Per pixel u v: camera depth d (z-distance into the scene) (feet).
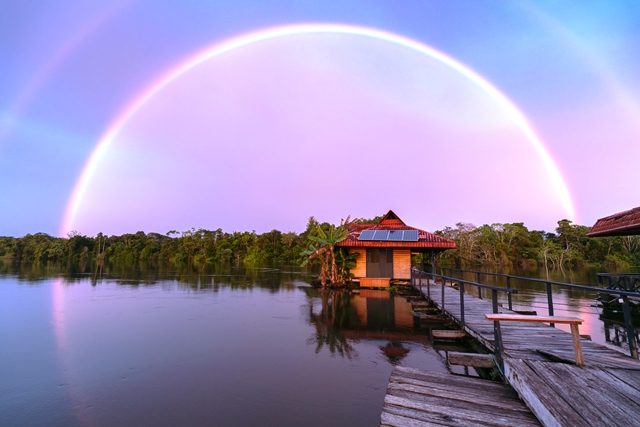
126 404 15.03
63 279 77.71
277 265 153.58
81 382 17.52
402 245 60.90
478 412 11.47
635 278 38.52
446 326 29.37
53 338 26.08
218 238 228.84
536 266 174.91
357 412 14.32
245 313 36.19
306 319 33.01
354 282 62.95
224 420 13.62
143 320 32.65
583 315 38.22
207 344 24.40
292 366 19.86
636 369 13.21
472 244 176.35
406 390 13.39
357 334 27.17
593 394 10.88
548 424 9.88
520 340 18.75
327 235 65.05
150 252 235.61
